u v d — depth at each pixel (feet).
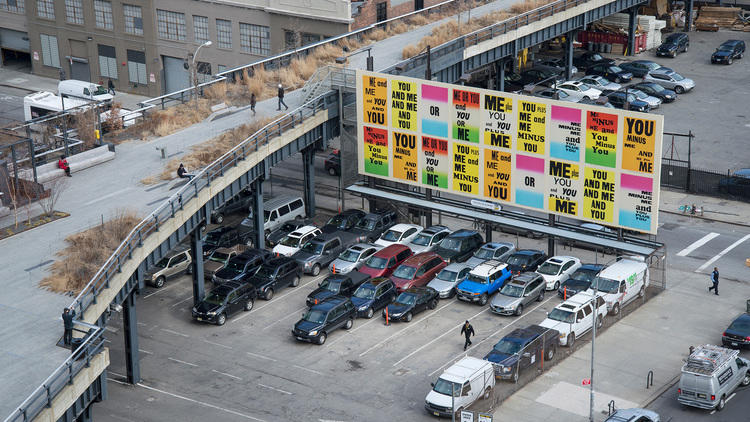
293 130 211.82
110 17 340.39
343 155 225.15
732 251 212.43
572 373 165.17
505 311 185.47
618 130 185.78
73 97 294.25
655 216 186.50
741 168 255.91
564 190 196.34
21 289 146.61
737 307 188.03
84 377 123.24
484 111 200.95
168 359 173.78
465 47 253.24
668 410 152.76
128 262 153.99
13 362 126.31
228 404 158.30
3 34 372.79
